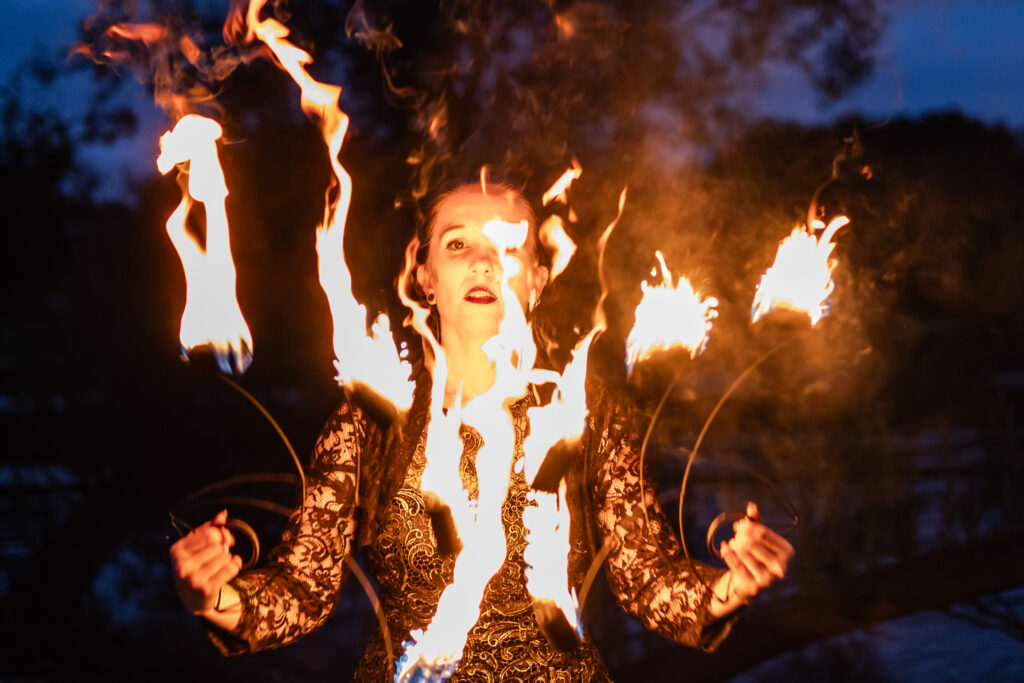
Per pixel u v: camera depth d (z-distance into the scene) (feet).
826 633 15.19
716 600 5.79
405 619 6.16
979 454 19.54
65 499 20.72
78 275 19.65
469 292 6.62
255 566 5.94
